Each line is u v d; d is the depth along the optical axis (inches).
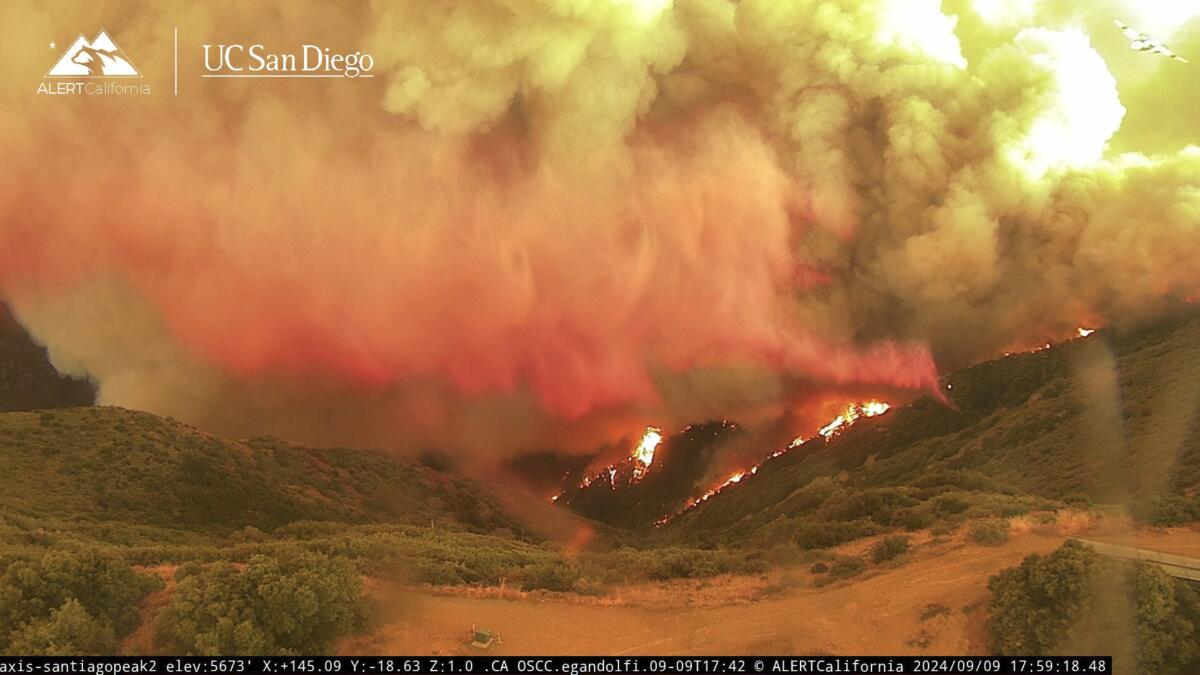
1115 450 2057.1
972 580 1258.6
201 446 2906.0
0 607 1112.8
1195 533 1449.3
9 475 2400.3
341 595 1152.8
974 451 2541.8
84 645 1077.8
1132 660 1025.5
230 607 1100.5
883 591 1293.1
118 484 2506.2
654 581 1487.5
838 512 2021.4
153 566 1461.6
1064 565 1086.4
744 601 1349.7
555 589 1416.1
